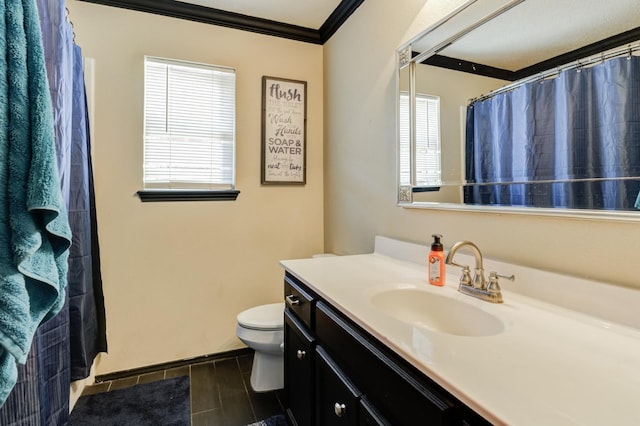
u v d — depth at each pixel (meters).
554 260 0.96
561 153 0.93
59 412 1.38
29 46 0.78
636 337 0.74
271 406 1.73
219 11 2.15
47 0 1.16
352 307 0.95
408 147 1.56
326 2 2.07
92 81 1.92
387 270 1.41
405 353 0.67
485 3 1.16
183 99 2.13
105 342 1.93
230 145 2.25
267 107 2.32
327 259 1.63
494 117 1.13
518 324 0.82
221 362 2.19
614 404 0.50
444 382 0.57
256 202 2.32
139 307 2.05
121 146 1.99
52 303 0.82
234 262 2.27
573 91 0.90
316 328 1.19
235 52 2.25
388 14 1.71
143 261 2.05
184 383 1.94
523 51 1.03
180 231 2.13
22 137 0.75
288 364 1.50
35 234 0.75
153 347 2.08
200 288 2.18
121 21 1.98
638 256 0.78
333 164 2.34
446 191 1.34
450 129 1.32
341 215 2.23
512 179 1.07
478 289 1.03
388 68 1.71
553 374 0.58
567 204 0.92
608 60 0.82
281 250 2.39
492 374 0.58
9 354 0.74
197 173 2.17
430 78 1.41
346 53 2.14
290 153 2.40
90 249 1.80
